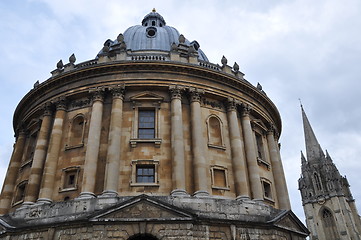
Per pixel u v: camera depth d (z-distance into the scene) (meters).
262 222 26.77
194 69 32.44
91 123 29.66
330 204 99.75
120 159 28.36
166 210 24.38
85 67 32.12
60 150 30.61
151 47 40.97
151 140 29.16
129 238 23.33
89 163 27.69
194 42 43.84
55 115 32.62
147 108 31.34
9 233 25.83
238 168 30.36
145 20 51.38
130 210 24.25
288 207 34.88
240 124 34.19
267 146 38.12
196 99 31.59
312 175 106.69
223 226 25.33
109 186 26.33
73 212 25.33
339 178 102.12
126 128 29.98
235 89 34.72
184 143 29.89
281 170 37.91
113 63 31.53
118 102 30.38
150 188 27.42
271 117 40.38
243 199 28.50
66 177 29.12
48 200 27.66
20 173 34.34
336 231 96.69
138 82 31.39
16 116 39.44
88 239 23.23
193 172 28.61
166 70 32.09
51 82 33.72
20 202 30.75
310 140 114.56
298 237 30.89
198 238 24.05
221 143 31.67
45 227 25.03
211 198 26.80
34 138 36.53
